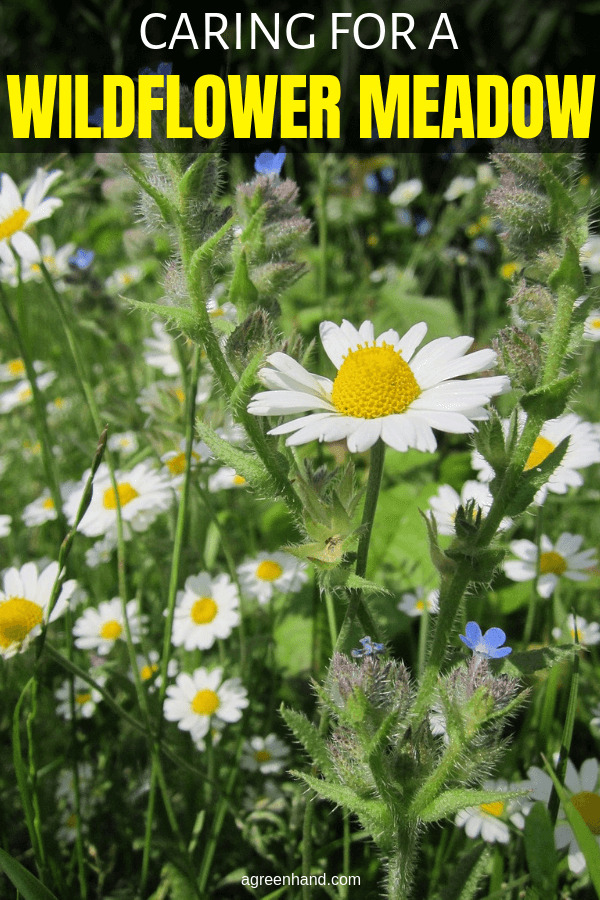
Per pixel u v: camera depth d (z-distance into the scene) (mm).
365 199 1029
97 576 483
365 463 587
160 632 449
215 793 382
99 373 693
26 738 412
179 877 333
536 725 374
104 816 396
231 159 656
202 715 375
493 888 318
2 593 330
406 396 249
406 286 801
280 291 302
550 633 409
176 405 423
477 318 829
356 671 257
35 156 905
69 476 578
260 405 250
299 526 276
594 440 403
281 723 419
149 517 430
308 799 309
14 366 643
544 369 265
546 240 269
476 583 274
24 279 535
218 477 470
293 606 456
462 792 251
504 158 267
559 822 302
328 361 552
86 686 412
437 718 283
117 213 909
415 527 483
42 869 315
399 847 261
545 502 502
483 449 261
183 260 271
